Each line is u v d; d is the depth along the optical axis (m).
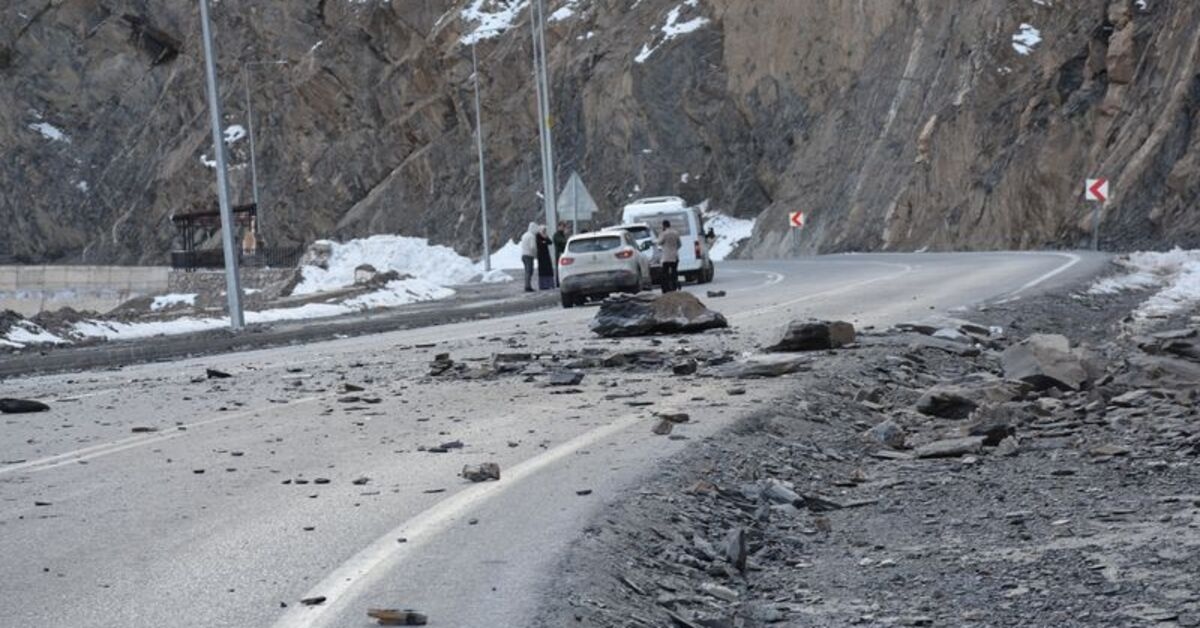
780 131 81.94
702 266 44.25
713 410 13.91
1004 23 64.94
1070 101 58.38
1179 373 15.19
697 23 87.94
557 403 15.25
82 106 130.25
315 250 72.88
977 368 17.97
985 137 62.19
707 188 85.81
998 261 43.97
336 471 11.17
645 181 87.00
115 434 14.08
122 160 127.31
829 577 8.23
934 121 65.50
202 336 30.91
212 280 82.81
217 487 10.60
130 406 16.88
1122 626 6.85
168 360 26.80
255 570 7.80
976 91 63.62
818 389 15.28
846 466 11.90
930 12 72.50
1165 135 50.56
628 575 7.78
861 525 9.66
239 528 8.98
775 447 12.21
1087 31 59.97
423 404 15.70
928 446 12.27
